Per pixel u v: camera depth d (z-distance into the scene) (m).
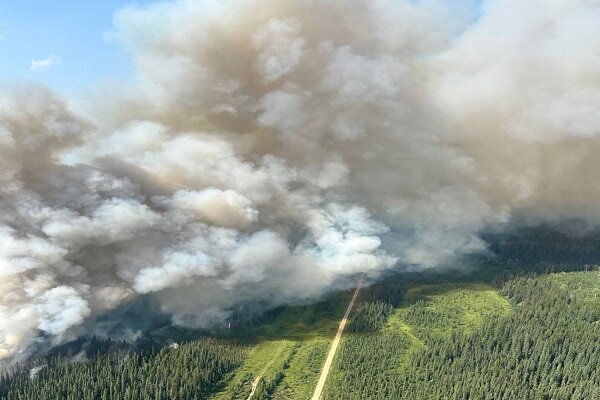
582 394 190.88
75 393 198.88
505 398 190.25
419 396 198.12
